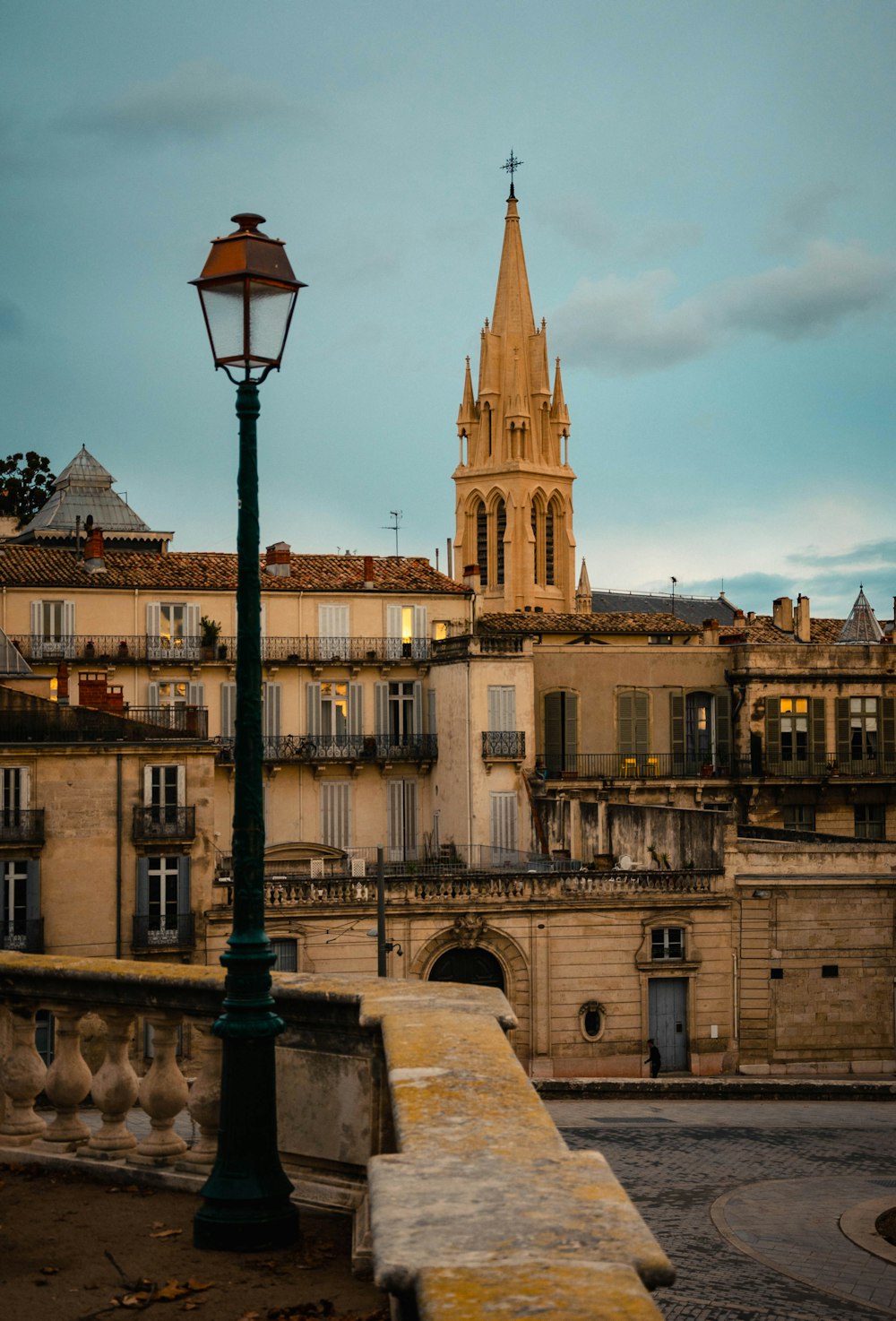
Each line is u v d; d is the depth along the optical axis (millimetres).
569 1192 4832
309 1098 9906
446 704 72875
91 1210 9805
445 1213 4613
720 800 76688
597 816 64250
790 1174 25344
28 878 51062
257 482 10344
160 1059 10461
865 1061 54500
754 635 94188
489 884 53031
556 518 166750
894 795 78938
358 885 52344
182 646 71812
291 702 73750
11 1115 11102
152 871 52281
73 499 90438
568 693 75688
